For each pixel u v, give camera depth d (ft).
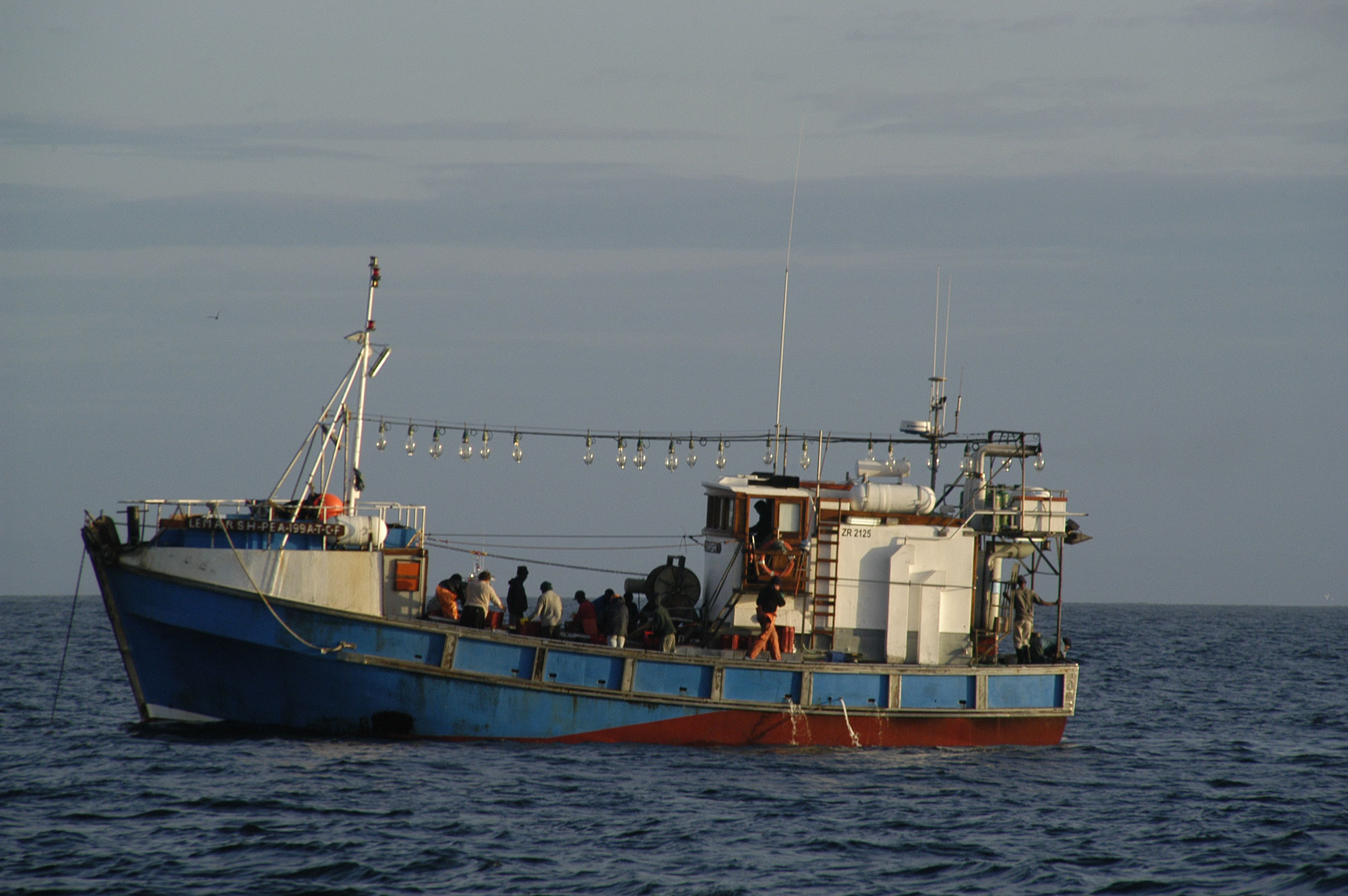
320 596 347.97
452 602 367.66
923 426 416.87
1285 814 331.36
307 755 337.93
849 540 394.32
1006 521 403.54
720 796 318.04
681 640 394.32
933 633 391.45
